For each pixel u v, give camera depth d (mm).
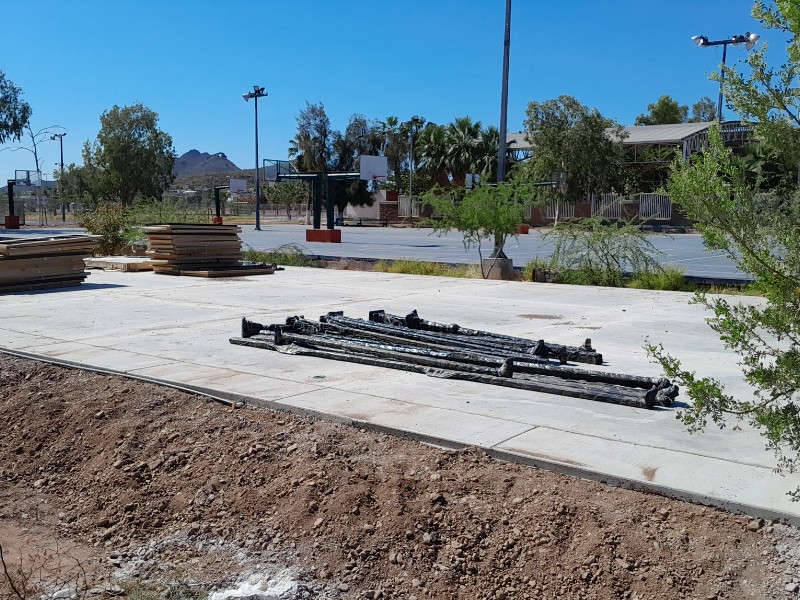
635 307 13188
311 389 7094
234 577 4406
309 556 4543
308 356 8727
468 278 19062
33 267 15578
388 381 7496
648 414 6383
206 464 5699
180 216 28641
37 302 13664
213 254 19688
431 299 14242
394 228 61719
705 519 4402
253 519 5004
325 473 5234
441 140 72438
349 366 8203
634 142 57562
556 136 55719
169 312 12359
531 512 4609
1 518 5469
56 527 5316
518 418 6195
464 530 4551
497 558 4324
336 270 21141
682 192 3734
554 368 7406
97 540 5090
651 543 4234
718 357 8773
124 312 12367
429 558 4398
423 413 6297
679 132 58031
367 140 79062
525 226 48094
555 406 6609
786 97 3646
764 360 8367
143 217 27453
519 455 5266
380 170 55594
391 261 23219
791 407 3855
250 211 95875
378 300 13992
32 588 4355
